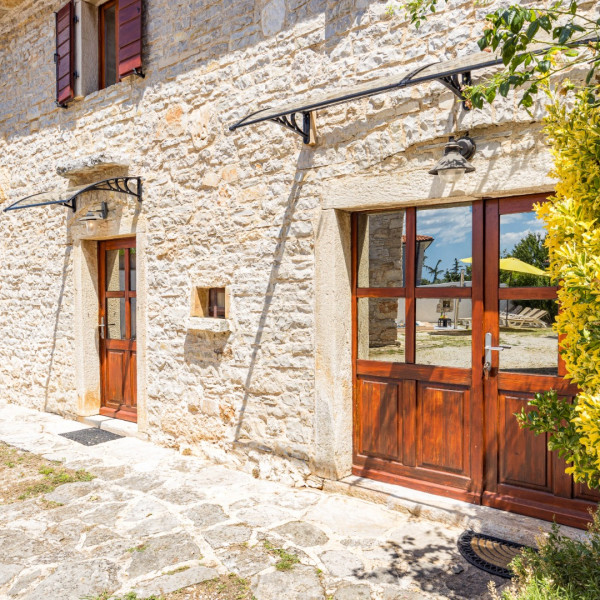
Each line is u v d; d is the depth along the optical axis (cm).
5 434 536
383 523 323
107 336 593
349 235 380
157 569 271
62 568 274
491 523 305
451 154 293
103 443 502
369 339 377
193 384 466
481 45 198
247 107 421
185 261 472
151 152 500
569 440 211
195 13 459
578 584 195
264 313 412
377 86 309
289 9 393
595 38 219
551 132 215
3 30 683
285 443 399
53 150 618
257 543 298
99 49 586
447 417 341
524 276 310
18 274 675
